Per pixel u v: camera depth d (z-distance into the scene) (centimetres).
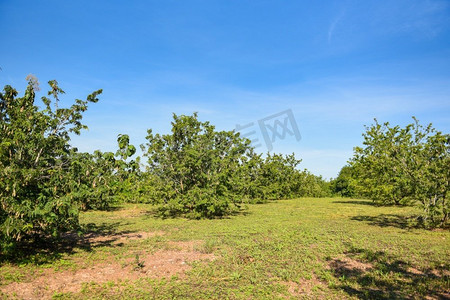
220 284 614
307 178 3953
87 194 827
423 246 920
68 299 540
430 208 1248
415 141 2053
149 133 1761
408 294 564
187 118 1747
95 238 1050
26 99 850
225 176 1688
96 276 662
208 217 1636
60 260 760
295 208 2214
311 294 571
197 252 857
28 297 542
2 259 732
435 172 1273
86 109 915
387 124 2175
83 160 921
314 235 1087
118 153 941
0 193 701
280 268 713
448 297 550
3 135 784
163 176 1733
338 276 667
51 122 862
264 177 3225
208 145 1767
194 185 1681
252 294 567
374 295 561
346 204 2598
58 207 765
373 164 2144
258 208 2223
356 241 989
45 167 848
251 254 826
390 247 912
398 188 1416
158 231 1197
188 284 616
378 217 1634
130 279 648
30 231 801
